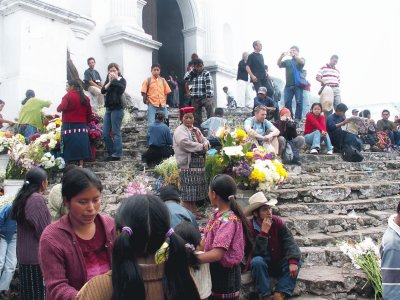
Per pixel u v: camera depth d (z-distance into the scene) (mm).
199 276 3037
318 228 5270
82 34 12016
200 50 16969
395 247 3082
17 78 9164
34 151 6379
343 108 8758
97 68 12453
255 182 5207
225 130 5953
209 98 8977
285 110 7582
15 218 3691
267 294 3955
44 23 9719
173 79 15172
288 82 10750
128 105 10914
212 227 3354
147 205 1766
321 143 8641
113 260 1675
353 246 4574
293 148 7418
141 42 12961
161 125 7180
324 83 11398
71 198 2215
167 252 1780
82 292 1657
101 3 12734
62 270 2127
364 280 4223
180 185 5523
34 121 7656
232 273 3391
